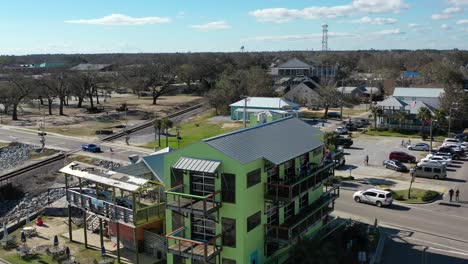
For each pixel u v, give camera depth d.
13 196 73.25
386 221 54.22
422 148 91.56
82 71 190.25
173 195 39.53
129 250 47.78
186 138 107.62
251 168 37.81
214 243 37.28
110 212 44.56
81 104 173.62
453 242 48.16
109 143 103.75
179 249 37.66
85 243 48.56
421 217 55.44
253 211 38.53
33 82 154.00
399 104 113.00
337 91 143.88
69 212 50.25
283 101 128.00
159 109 160.75
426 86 141.00
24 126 129.25
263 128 45.44
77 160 88.88
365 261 42.25
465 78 153.88
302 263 38.84
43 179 79.38
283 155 41.19
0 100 148.38
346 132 108.06
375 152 90.94
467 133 105.38
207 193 38.41
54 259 45.53
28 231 52.41
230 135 41.06
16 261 45.34
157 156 53.50
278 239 40.19
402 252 45.81
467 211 57.34
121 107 159.75
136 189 42.16
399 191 65.06
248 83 157.75
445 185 68.69
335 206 59.59
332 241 46.12
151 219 44.28
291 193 39.28
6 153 98.25
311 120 128.38
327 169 49.00
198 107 166.75
